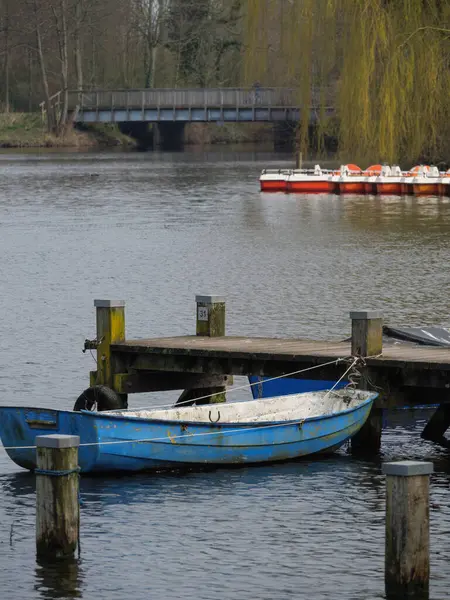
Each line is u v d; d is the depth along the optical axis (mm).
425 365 33688
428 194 127500
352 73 53688
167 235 88500
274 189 131375
